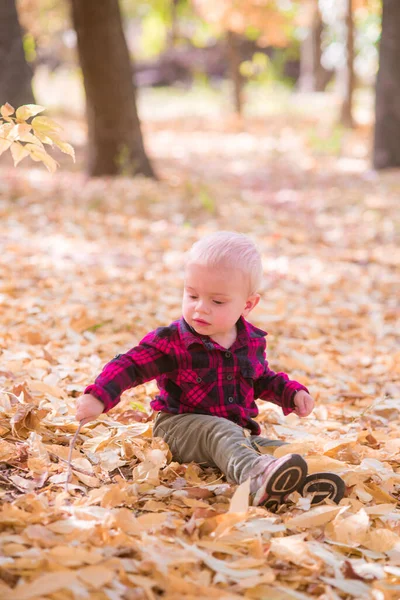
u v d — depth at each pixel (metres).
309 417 4.24
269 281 7.77
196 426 3.07
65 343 5.14
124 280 7.22
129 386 2.97
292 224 10.77
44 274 7.07
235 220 10.59
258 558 2.41
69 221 9.45
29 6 30.86
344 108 24.50
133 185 12.20
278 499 2.79
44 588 2.01
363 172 15.68
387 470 3.28
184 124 26.69
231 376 3.14
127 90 12.93
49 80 38.81
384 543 2.61
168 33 44.94
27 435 3.28
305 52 37.94
